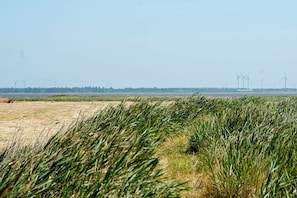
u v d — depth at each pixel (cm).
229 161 888
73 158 692
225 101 2467
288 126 1307
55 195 630
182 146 1363
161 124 1535
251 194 793
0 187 522
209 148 1138
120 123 1230
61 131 845
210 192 866
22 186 564
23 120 2338
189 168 1079
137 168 778
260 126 1199
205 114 2042
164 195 748
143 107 1608
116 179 739
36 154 655
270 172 790
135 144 959
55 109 3181
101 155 813
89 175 717
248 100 2647
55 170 651
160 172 869
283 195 786
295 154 934
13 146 673
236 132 1199
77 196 644
